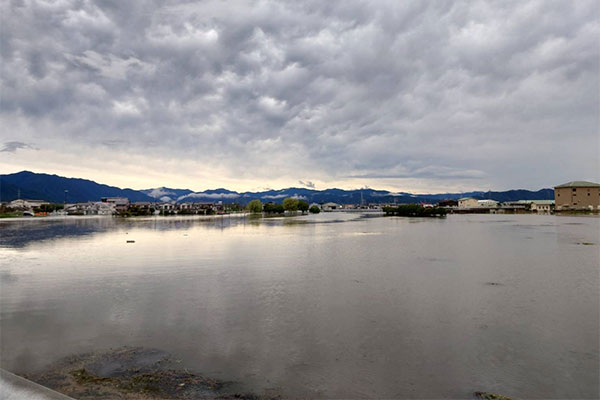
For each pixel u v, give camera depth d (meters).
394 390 10.21
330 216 163.62
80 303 18.83
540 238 55.31
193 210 193.38
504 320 16.28
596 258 34.84
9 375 2.86
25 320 16.03
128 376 10.75
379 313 17.25
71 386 10.05
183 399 9.46
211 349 12.90
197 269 28.95
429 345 13.43
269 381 10.60
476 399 9.81
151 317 16.48
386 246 45.06
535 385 10.56
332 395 9.90
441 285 23.16
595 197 169.12
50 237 57.94
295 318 16.47
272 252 39.50
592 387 10.46
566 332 14.82
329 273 27.19
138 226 87.81
